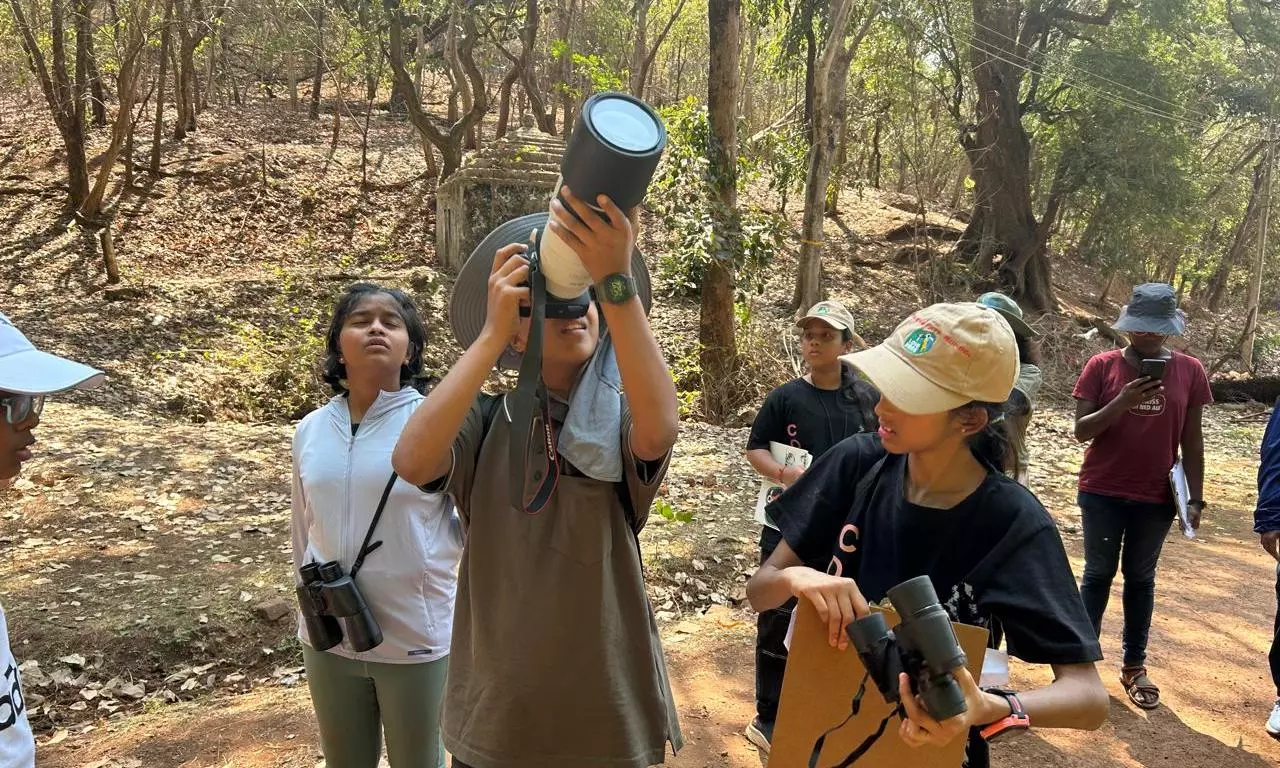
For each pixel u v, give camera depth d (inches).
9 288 617.9
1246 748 146.3
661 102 1173.1
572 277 59.3
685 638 188.5
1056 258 1162.0
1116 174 801.6
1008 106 861.2
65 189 775.1
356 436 95.1
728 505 289.7
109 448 323.3
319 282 646.5
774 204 981.2
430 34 960.3
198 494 281.1
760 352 534.0
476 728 69.1
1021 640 60.2
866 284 834.2
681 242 505.0
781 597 66.9
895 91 873.5
